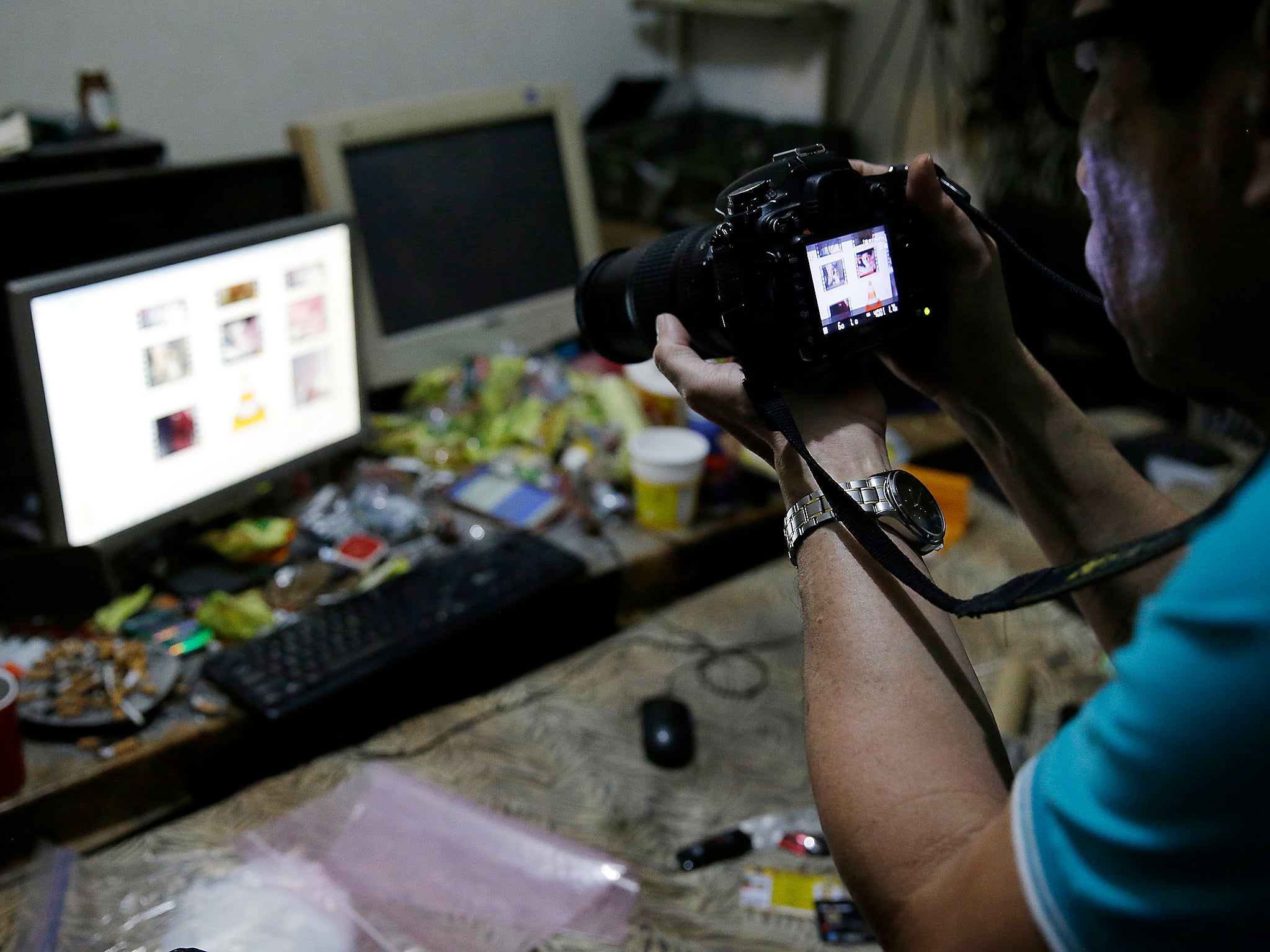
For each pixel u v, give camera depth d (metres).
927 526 0.50
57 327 0.99
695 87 2.54
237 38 1.95
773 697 1.07
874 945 0.79
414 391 1.55
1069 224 1.52
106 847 0.91
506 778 0.95
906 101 2.11
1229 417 1.56
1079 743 0.33
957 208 0.57
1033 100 1.78
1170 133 0.34
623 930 0.79
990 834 0.35
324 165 1.38
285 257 1.19
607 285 0.75
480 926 0.78
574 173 1.65
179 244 1.23
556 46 2.36
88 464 1.05
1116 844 0.30
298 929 0.77
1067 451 0.55
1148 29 0.33
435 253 1.52
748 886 0.84
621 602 1.27
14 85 1.75
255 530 1.21
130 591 1.17
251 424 1.21
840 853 0.42
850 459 0.53
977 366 0.58
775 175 0.60
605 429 1.50
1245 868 0.29
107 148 1.28
